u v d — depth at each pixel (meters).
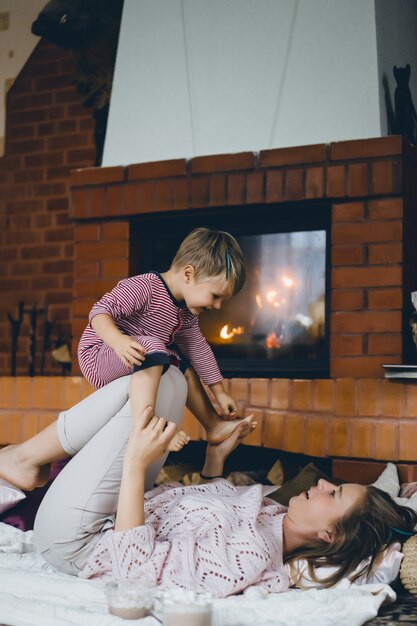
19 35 5.12
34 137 5.08
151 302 2.52
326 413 3.20
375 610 1.98
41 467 2.43
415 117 3.88
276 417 3.32
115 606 1.85
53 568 2.32
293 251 3.79
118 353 2.27
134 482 2.11
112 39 4.71
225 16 3.86
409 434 3.03
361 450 3.11
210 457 2.90
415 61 4.20
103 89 4.82
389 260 3.37
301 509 2.23
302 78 3.68
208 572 2.04
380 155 3.40
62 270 4.98
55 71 5.03
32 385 3.75
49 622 1.86
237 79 3.80
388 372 3.05
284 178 3.56
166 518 2.23
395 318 3.35
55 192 5.02
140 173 3.82
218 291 2.52
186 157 3.82
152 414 2.15
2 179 5.14
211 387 2.87
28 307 5.05
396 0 3.94
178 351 2.81
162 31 3.98
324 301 3.71
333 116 3.60
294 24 3.73
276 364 3.74
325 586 2.17
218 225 3.84
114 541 2.06
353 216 3.45
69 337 4.93
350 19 3.63
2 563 2.39
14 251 5.10
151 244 3.95
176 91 3.91
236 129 3.76
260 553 2.09
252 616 1.89
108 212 3.87
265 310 3.84
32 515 2.69
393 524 2.23
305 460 3.57
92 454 2.20
